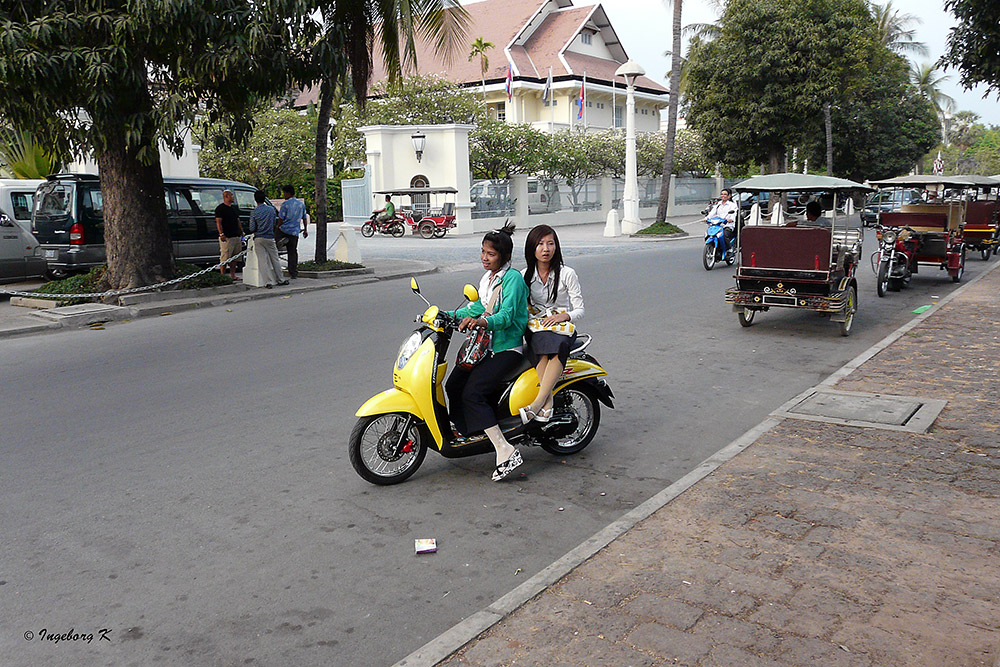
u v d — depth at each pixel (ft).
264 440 20.67
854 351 30.35
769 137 109.70
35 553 14.52
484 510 16.30
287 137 123.34
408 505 16.60
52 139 42.83
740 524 14.44
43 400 24.80
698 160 148.36
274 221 48.06
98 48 36.32
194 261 54.13
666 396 24.41
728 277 51.47
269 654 11.37
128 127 38.91
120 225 43.57
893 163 140.26
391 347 31.22
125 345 33.19
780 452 18.22
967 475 16.55
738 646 10.68
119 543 14.90
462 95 120.67
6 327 36.76
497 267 17.79
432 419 17.53
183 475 18.28
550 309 18.26
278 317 39.04
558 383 18.65
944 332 31.27
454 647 10.87
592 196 129.59
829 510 14.96
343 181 115.34
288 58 43.27
